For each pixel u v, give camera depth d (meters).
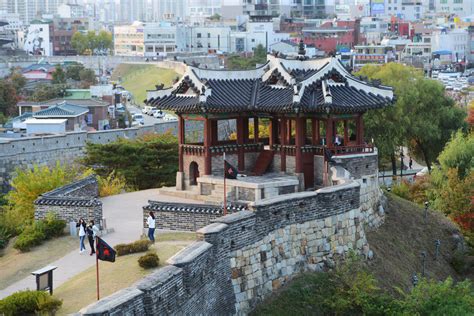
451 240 77.75
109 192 79.06
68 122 150.75
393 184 107.44
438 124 123.69
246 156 73.88
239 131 73.44
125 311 38.00
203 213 60.28
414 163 144.62
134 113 191.75
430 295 56.75
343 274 58.09
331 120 70.31
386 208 77.00
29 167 112.81
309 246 59.38
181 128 73.81
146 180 94.31
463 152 105.69
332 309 56.25
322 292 57.47
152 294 40.12
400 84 119.06
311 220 59.50
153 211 61.28
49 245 60.62
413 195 99.06
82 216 63.28
